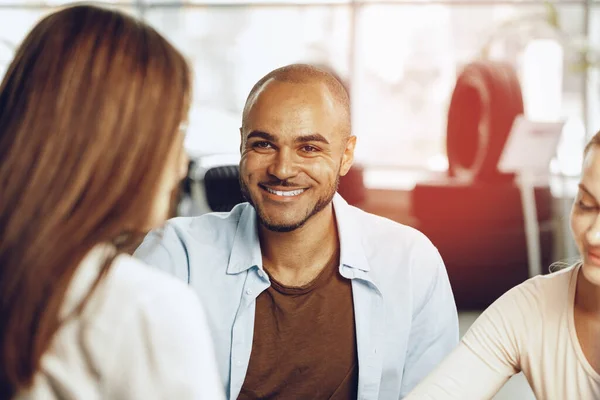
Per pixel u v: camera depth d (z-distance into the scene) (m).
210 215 1.78
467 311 4.47
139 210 0.94
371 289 1.67
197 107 6.15
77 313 0.89
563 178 6.12
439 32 7.43
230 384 1.63
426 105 7.59
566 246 4.71
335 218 1.67
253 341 1.64
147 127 0.94
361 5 7.51
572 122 6.91
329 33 7.59
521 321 1.31
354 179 4.70
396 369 1.74
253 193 1.59
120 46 0.93
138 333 0.91
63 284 0.89
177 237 1.72
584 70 6.04
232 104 7.78
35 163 0.90
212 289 1.67
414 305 1.77
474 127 5.32
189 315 0.94
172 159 1.00
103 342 0.90
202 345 0.95
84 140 0.91
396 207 6.80
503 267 4.45
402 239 1.79
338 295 1.65
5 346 0.88
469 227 4.43
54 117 0.91
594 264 1.17
